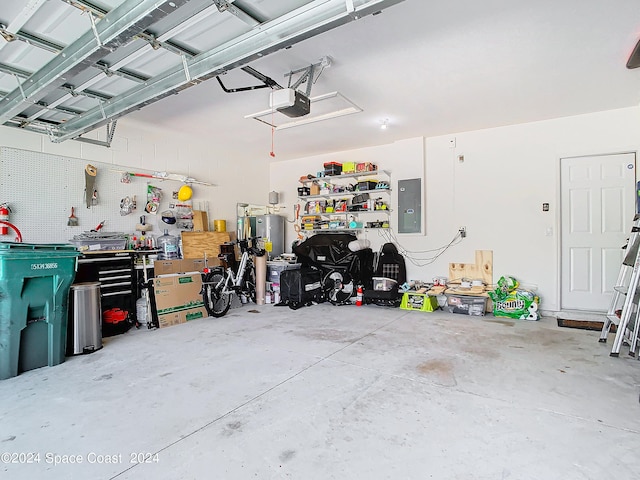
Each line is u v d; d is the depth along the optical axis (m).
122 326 4.05
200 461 1.73
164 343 3.65
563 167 4.83
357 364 3.01
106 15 2.02
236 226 6.56
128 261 4.33
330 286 5.78
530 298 4.66
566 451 1.79
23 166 3.91
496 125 5.12
